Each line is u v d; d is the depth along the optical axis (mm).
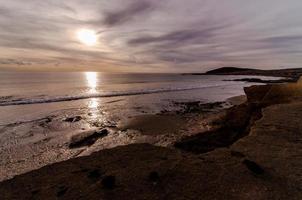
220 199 4645
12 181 6109
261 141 7711
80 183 5730
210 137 12523
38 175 6375
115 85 70562
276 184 5094
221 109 26641
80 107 27953
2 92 44312
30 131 16906
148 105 29984
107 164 6840
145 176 5727
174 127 17844
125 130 17109
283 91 17484
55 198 5105
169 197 4828
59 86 64125
